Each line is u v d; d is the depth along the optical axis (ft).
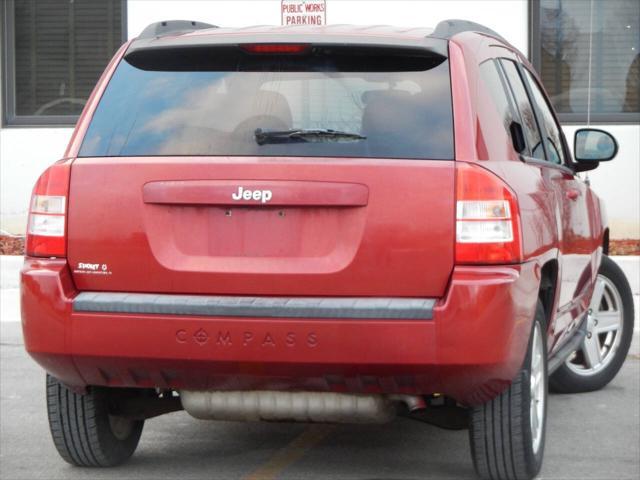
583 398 23.34
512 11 39.70
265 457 18.58
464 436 20.03
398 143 14.79
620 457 18.51
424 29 16.74
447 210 14.47
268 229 14.70
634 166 39.91
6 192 42.14
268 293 14.65
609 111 41.39
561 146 21.83
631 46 41.16
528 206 15.58
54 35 44.09
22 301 15.33
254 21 40.16
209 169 14.79
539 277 15.81
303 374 14.70
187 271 14.76
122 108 15.64
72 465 17.99
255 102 15.34
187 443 19.54
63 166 15.29
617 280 24.02
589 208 21.84
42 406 22.71
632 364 27.40
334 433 20.29
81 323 14.93
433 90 15.17
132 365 15.01
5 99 43.80
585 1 41.04
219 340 14.60
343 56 15.53
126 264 14.98
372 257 14.48
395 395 15.37
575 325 21.44
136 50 16.01
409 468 17.85
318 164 14.61
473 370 14.42
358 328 14.35
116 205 15.03
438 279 14.46
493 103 16.07
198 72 15.75
